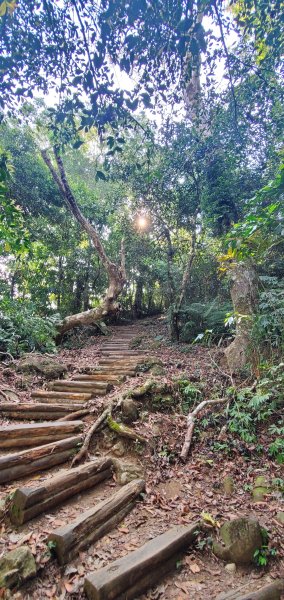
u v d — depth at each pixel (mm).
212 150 6746
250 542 1821
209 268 8305
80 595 1505
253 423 3143
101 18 2230
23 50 2559
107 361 5641
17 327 5902
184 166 7117
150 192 7867
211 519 2068
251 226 2504
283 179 2180
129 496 2232
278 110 5652
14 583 1488
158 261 10031
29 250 4484
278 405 3201
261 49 4184
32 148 9273
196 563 1806
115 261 11844
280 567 1738
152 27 2352
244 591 1579
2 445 2609
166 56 2670
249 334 4039
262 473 2621
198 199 7512
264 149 6547
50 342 6426
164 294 12227
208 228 7477
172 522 2070
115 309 7711
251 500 2346
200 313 7156
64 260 11648
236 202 6855
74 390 4074
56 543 1704
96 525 1900
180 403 3703
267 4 3383
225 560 1807
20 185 8938
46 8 2344
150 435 3059
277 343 3619
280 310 3639
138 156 7270
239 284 4875
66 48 2541
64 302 11797
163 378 4219
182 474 2662
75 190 10906
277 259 5379
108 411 3289
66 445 2691
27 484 2244
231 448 2932
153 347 7305
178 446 3010
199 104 6578
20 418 3320
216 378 4129
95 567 1662
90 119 2629
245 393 3389
